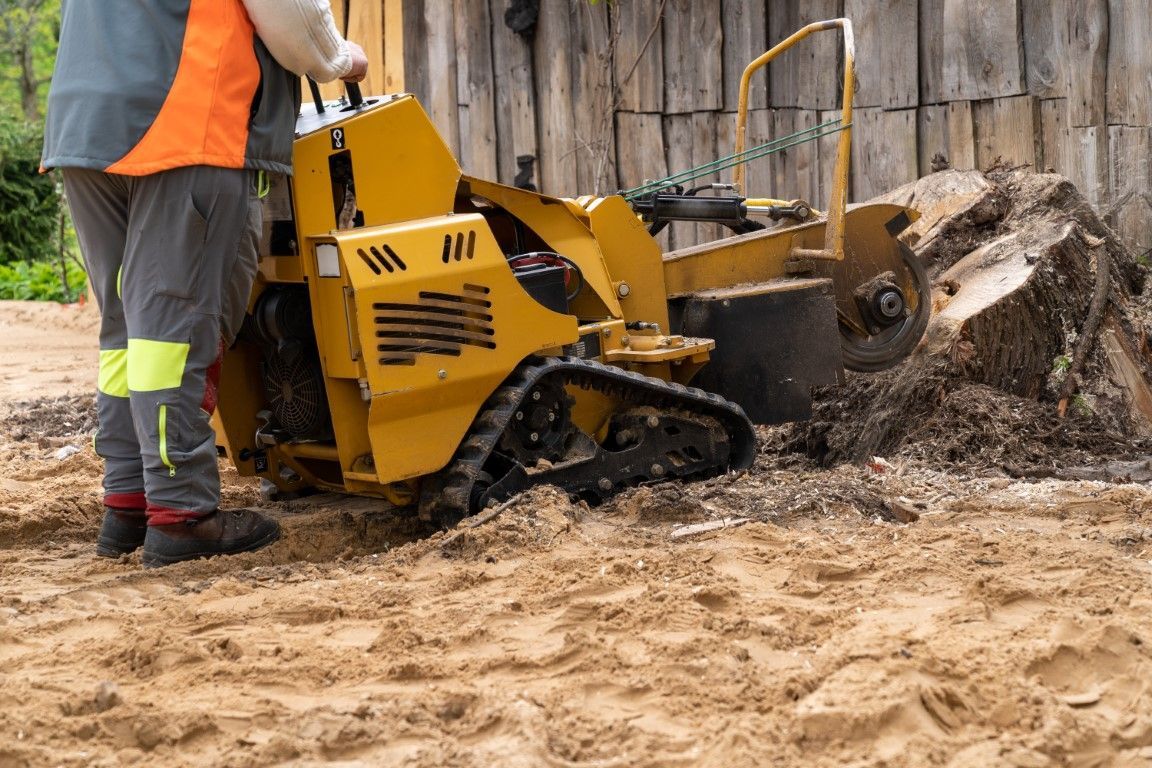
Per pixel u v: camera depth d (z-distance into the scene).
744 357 6.10
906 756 3.13
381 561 4.90
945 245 7.61
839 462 6.85
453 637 3.95
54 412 9.08
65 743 3.35
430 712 3.45
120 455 5.24
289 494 6.11
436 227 5.05
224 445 5.69
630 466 5.65
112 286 5.10
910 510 5.21
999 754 3.15
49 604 4.49
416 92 11.59
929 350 6.71
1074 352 6.91
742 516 5.17
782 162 9.54
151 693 3.66
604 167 10.24
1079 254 7.09
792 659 3.71
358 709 3.44
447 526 5.21
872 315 6.48
